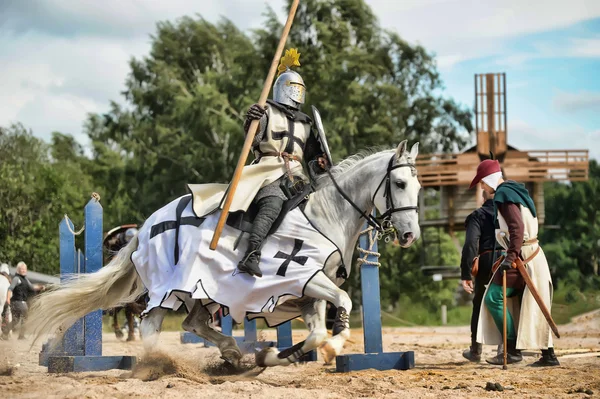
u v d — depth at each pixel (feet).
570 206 198.90
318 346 22.30
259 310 22.59
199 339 46.50
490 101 118.32
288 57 25.70
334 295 22.17
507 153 117.70
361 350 40.01
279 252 22.98
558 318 101.45
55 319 25.31
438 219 119.03
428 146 149.79
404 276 143.74
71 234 29.30
